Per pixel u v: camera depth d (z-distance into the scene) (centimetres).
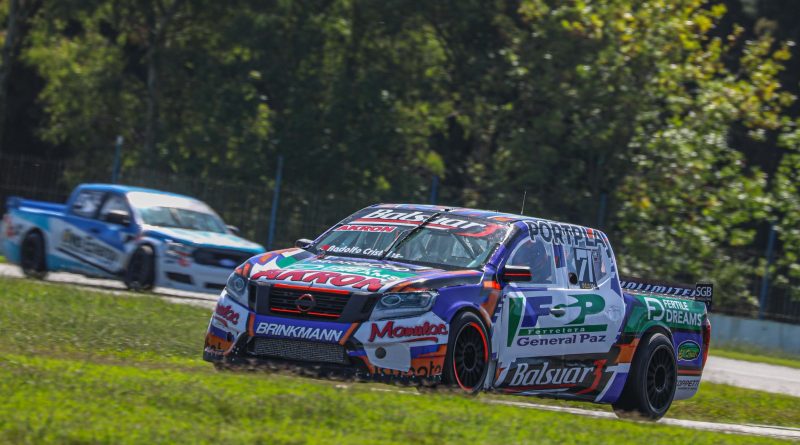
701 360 3791
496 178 9606
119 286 6669
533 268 3203
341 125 10725
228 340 2931
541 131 9462
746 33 12219
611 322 3394
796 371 6694
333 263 3028
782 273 8775
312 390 2538
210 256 6175
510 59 9825
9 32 11975
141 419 2053
